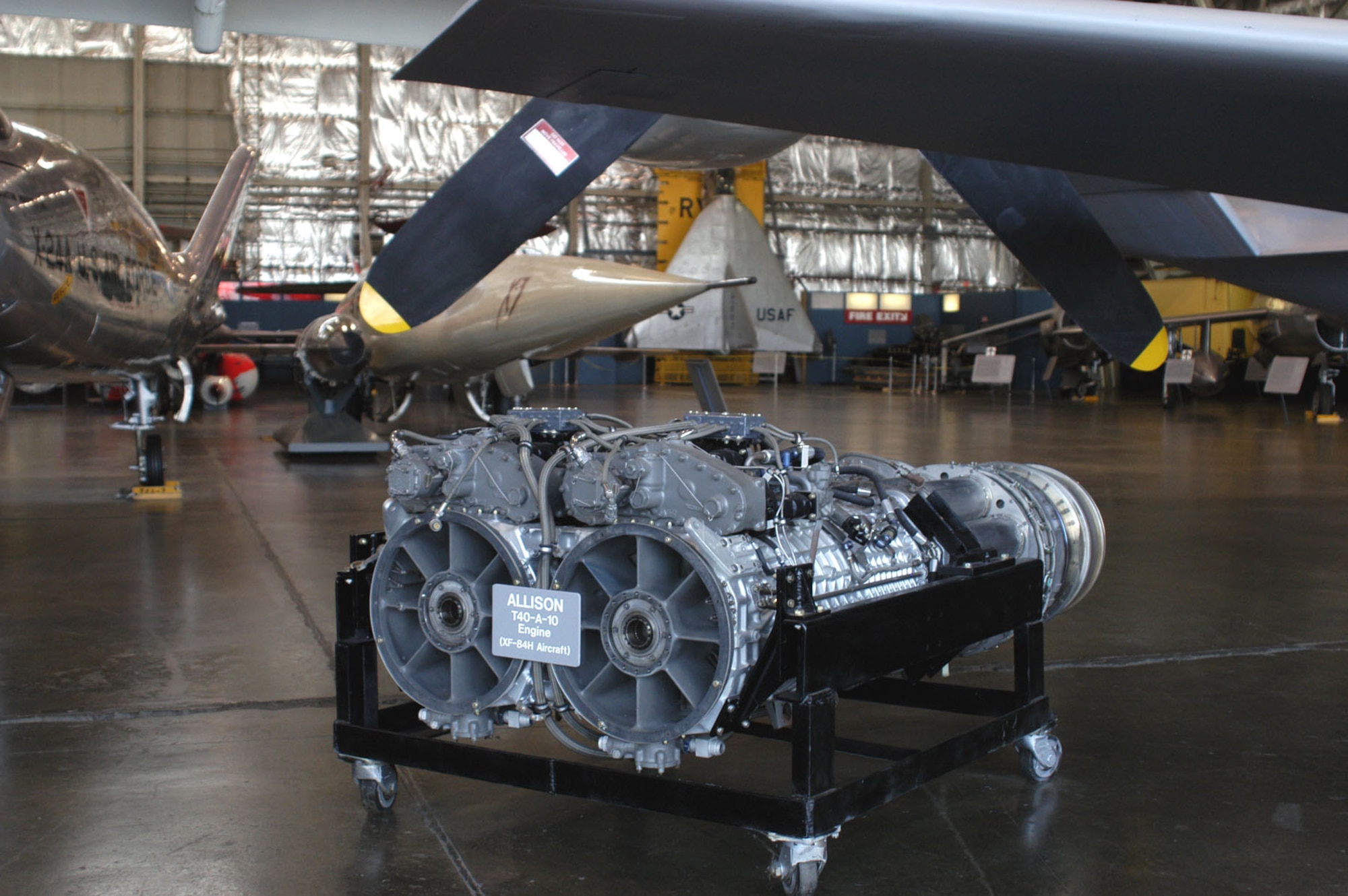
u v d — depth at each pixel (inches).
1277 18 86.0
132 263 279.3
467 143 1035.9
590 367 1141.7
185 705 135.3
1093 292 181.3
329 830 99.4
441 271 163.8
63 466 394.6
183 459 420.5
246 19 291.6
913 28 80.0
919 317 1112.2
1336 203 116.5
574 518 100.6
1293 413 756.0
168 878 89.4
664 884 88.9
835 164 1143.6
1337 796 108.0
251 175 372.5
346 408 466.6
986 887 88.2
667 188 987.3
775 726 111.8
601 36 78.5
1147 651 161.6
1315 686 144.8
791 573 88.6
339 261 1023.0
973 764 117.0
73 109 952.3
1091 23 82.4
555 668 97.7
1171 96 92.3
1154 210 183.9
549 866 92.1
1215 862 93.0
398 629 108.0
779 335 732.7
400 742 100.6
